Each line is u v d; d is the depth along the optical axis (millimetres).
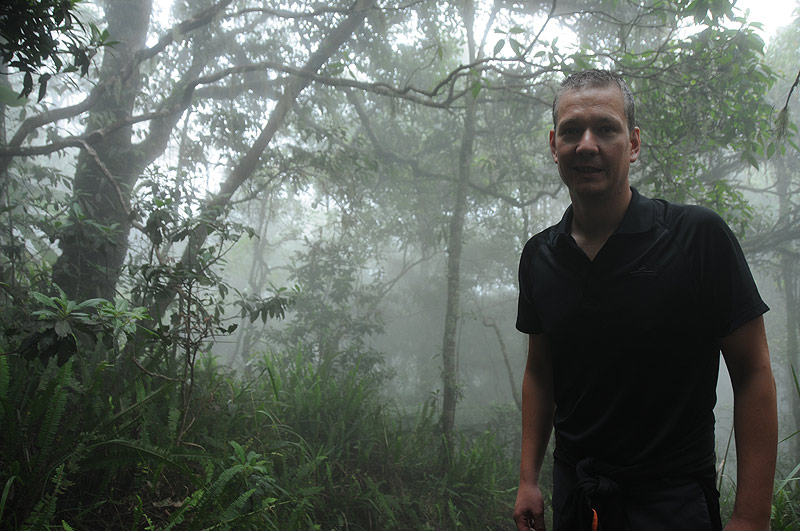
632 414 1126
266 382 5543
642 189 7727
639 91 6277
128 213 4574
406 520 5133
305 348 8758
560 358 1260
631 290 1111
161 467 2848
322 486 4422
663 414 1112
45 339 2414
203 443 3627
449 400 7219
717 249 1073
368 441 5430
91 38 3600
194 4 7699
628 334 1114
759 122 6195
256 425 4141
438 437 6953
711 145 6645
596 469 1158
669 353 1093
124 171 6484
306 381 5926
